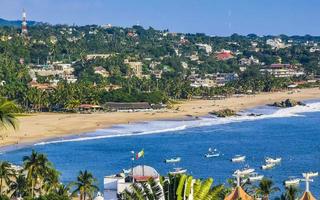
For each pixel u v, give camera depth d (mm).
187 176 63844
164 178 67125
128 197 68312
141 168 162875
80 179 169875
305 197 130250
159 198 64562
